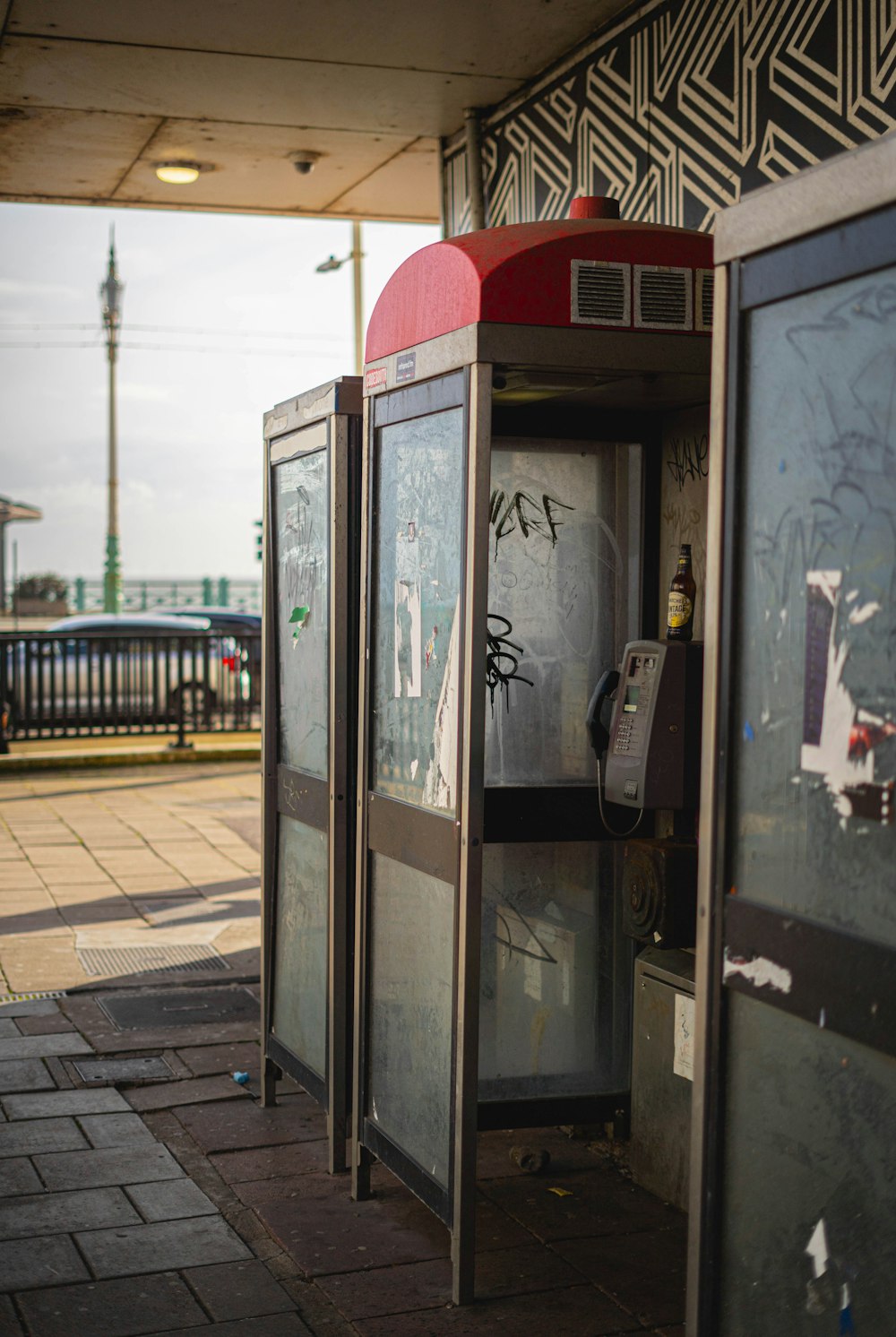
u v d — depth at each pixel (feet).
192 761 42.16
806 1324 7.09
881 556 6.52
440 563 11.09
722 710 7.66
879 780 6.56
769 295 7.24
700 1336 7.80
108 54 17.81
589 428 13.43
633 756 12.19
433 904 11.13
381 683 12.25
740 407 7.54
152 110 20.33
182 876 25.93
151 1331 10.00
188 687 48.26
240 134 21.59
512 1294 10.68
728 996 7.70
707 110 14.17
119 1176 12.75
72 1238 11.46
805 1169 7.09
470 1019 10.44
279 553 14.94
